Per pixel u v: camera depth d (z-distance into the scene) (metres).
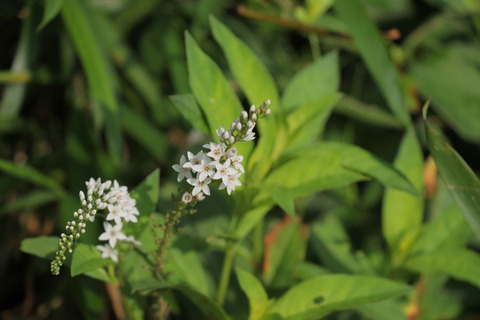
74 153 1.03
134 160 1.06
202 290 0.88
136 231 0.86
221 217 0.98
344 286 0.87
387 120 1.05
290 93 0.92
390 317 0.90
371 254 0.99
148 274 0.87
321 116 0.89
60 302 1.02
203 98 0.85
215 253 0.96
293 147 0.89
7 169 0.97
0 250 1.04
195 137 1.05
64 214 1.00
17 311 1.04
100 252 0.84
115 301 0.96
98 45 1.00
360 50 1.01
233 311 0.94
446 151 0.86
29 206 1.02
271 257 0.95
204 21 1.04
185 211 0.83
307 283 0.87
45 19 0.94
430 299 0.96
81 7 1.00
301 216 1.04
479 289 1.01
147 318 0.94
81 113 1.05
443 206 0.99
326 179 0.88
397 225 0.94
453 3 1.06
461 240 0.94
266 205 0.88
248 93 0.89
